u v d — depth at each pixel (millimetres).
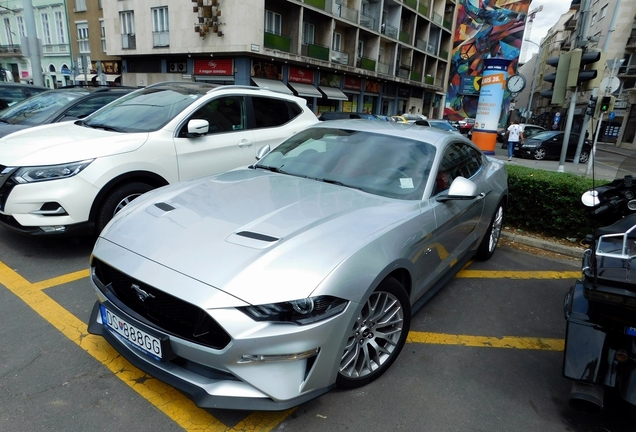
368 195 3070
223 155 5035
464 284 4203
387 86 36344
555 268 4789
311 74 27047
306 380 2062
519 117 65375
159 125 4602
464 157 4043
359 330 2406
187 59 24703
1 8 35500
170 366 2150
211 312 1918
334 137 3859
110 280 2430
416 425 2291
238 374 1972
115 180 4051
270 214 2580
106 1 26422
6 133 5734
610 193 3248
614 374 2072
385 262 2389
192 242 2264
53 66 34062
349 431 2219
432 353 2994
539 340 3271
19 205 3721
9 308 3199
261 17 21719
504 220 5941
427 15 39688
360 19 29391
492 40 49219
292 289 1993
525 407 2510
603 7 40750
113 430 2133
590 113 13867
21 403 2266
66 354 2693
